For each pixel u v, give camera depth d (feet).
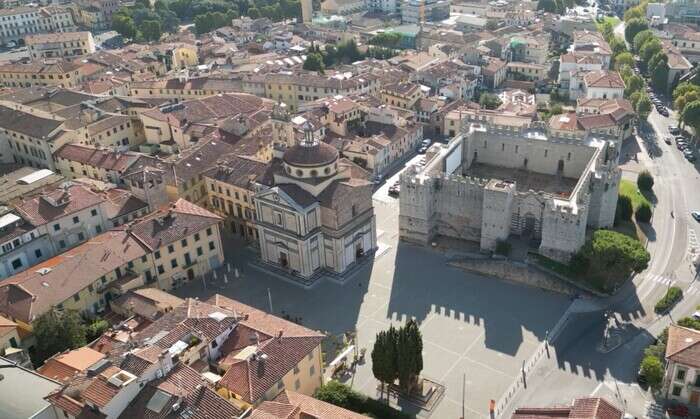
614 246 416.67
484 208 467.11
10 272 425.28
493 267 463.83
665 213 553.23
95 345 351.46
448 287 453.17
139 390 287.28
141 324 370.32
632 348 383.04
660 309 418.10
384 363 334.85
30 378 307.17
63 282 388.37
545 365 371.35
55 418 290.35
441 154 526.57
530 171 552.00
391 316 422.41
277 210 457.68
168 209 464.65
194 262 466.29
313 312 429.38
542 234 451.12
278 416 278.87
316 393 331.16
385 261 488.85
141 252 427.33
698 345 329.31
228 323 336.70
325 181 459.32
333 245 461.78
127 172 538.47
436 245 504.84
